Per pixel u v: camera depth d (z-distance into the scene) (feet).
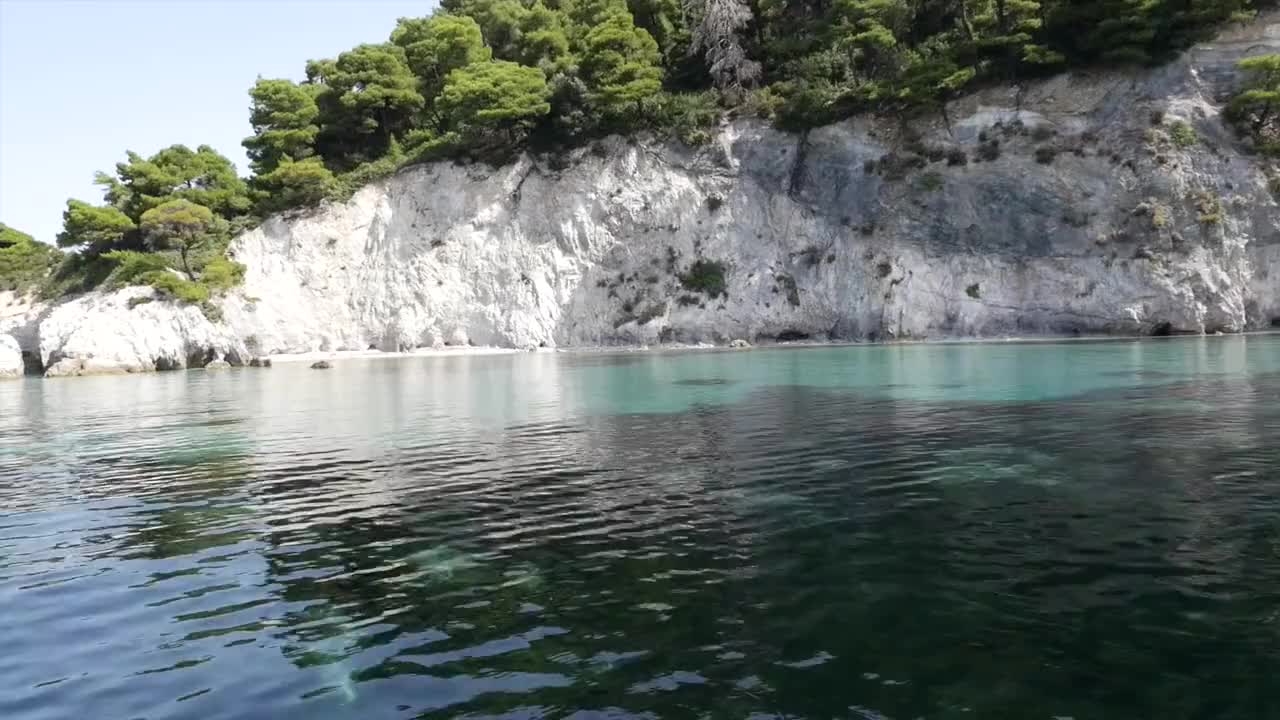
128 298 166.09
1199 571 23.81
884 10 171.63
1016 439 46.62
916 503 33.17
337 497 38.86
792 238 169.89
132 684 19.20
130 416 78.59
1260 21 141.90
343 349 189.67
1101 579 23.50
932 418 56.03
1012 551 26.35
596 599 23.65
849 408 62.85
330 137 214.69
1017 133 150.30
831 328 163.94
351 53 205.36
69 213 184.85
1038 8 158.51
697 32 182.60
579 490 38.17
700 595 23.59
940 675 18.10
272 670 19.74
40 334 174.50
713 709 16.89
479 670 19.26
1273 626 19.93
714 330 169.68
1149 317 138.51
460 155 195.31
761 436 51.55
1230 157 139.13
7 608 24.58
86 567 28.68
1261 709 16.24
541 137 191.21
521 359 146.51
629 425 58.59
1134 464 38.65
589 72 186.39
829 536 28.99
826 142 167.32
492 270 186.70
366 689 18.49
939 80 154.51
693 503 34.73
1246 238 138.21
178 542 31.71
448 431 59.67
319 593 25.22
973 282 151.23
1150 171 140.36
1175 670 17.95
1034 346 121.29
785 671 18.53
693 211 176.35
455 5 245.04
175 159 205.05
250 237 193.88
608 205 181.98
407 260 191.83
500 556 28.32
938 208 155.43
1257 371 76.74
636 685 18.11
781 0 185.16
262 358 165.99
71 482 45.29
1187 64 142.72
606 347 174.81
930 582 23.86
